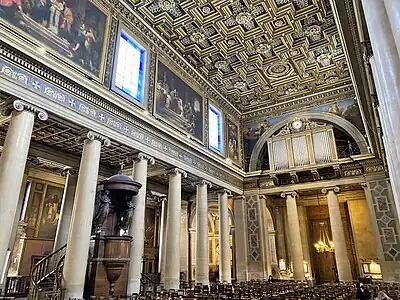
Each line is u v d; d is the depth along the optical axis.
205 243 14.78
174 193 13.53
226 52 15.78
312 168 17.88
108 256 9.45
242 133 21.44
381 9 3.92
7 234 7.39
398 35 2.64
